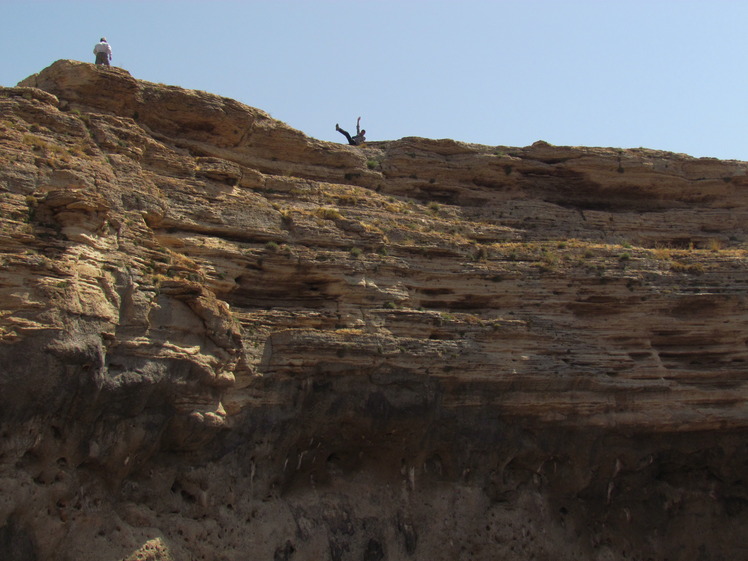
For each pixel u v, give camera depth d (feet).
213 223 106.01
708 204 145.69
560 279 118.62
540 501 116.37
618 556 118.62
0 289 81.82
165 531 94.38
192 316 95.86
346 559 103.76
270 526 100.99
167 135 114.32
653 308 119.55
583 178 141.49
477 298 116.78
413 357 107.14
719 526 122.72
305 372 103.60
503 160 137.69
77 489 88.63
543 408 112.98
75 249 87.15
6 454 81.87
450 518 110.63
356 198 122.52
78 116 104.01
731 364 119.85
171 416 93.50
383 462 110.11
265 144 122.52
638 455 118.62
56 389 83.15
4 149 90.53
